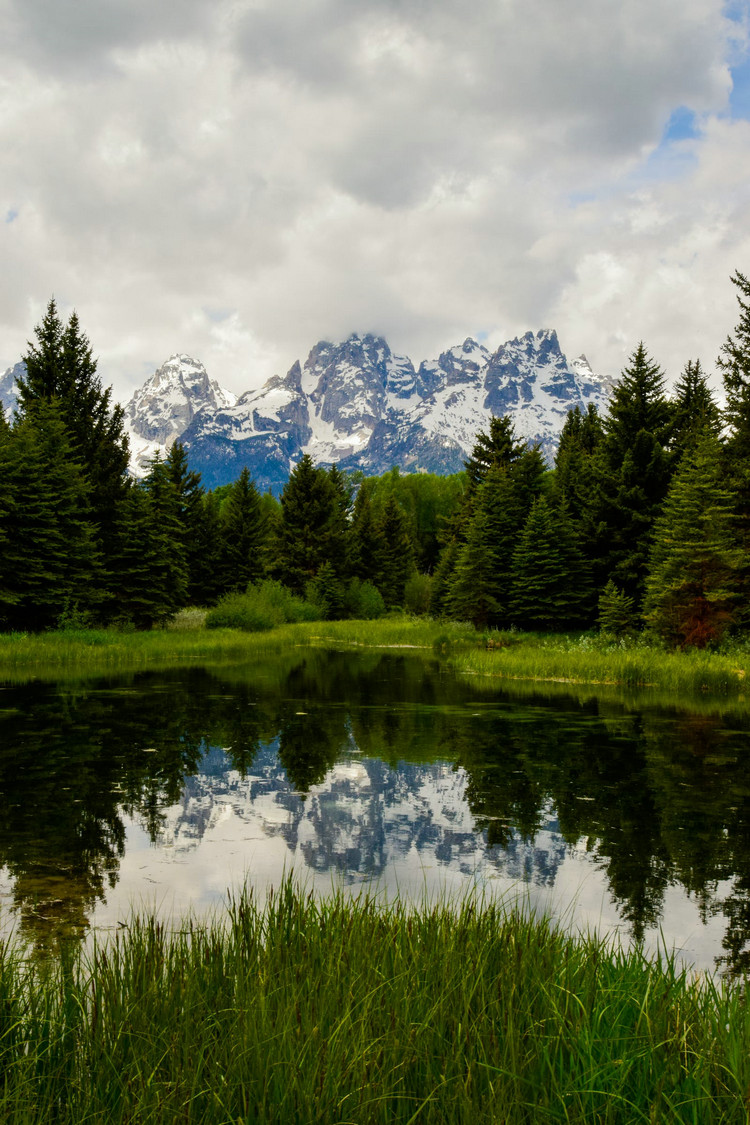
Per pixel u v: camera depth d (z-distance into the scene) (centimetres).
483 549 4322
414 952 449
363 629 4831
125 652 2878
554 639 3716
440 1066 349
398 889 679
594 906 656
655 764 1189
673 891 694
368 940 472
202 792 1025
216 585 6594
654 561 3288
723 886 706
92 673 2384
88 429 4531
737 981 509
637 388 3944
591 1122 317
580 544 3981
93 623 3828
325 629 5016
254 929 498
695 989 425
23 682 2120
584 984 418
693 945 580
